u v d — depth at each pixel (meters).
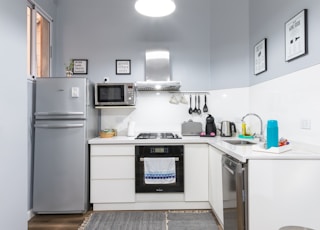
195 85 3.43
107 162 2.77
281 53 2.24
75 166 2.67
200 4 3.44
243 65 3.05
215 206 2.48
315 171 1.60
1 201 1.63
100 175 2.77
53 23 3.31
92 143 2.76
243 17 3.06
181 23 3.44
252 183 1.60
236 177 1.67
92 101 3.02
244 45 3.05
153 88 3.24
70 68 3.15
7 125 1.69
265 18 2.56
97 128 3.29
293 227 1.14
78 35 3.40
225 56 3.21
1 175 1.63
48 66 3.23
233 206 1.75
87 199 2.78
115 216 2.64
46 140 2.66
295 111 2.02
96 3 3.41
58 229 2.35
